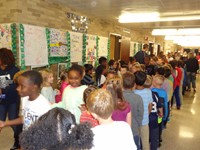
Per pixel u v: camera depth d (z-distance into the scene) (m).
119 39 8.18
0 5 3.90
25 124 1.60
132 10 5.27
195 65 7.90
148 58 5.46
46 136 0.79
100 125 1.24
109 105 1.25
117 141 1.18
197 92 8.06
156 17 6.05
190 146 3.33
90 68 3.68
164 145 3.33
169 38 13.34
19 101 2.78
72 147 0.80
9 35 3.82
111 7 5.00
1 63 2.65
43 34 4.32
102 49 6.80
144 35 10.84
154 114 2.72
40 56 4.28
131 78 2.22
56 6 4.70
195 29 8.47
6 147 2.96
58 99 2.88
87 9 5.31
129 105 1.97
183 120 4.59
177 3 4.39
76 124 0.87
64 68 5.01
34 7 4.11
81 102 1.98
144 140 2.43
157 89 2.93
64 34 4.94
